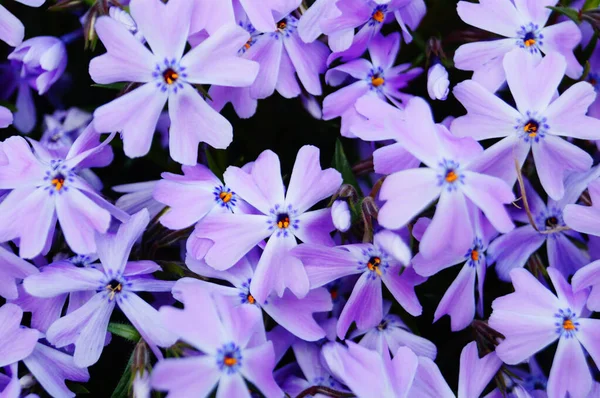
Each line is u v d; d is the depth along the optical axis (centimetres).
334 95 18
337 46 18
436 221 16
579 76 18
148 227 18
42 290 16
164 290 17
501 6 18
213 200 17
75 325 17
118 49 17
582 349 18
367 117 17
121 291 17
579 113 17
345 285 18
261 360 16
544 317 17
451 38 19
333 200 17
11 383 17
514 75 17
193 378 16
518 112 17
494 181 17
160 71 17
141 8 17
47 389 17
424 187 16
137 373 16
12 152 17
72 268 17
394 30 19
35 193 17
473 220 17
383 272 17
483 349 18
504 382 18
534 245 18
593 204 17
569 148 17
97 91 19
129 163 19
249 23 18
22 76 18
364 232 17
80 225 16
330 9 17
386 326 18
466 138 17
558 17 19
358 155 19
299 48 18
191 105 17
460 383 17
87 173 18
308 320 17
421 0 18
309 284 17
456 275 18
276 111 19
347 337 18
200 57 17
